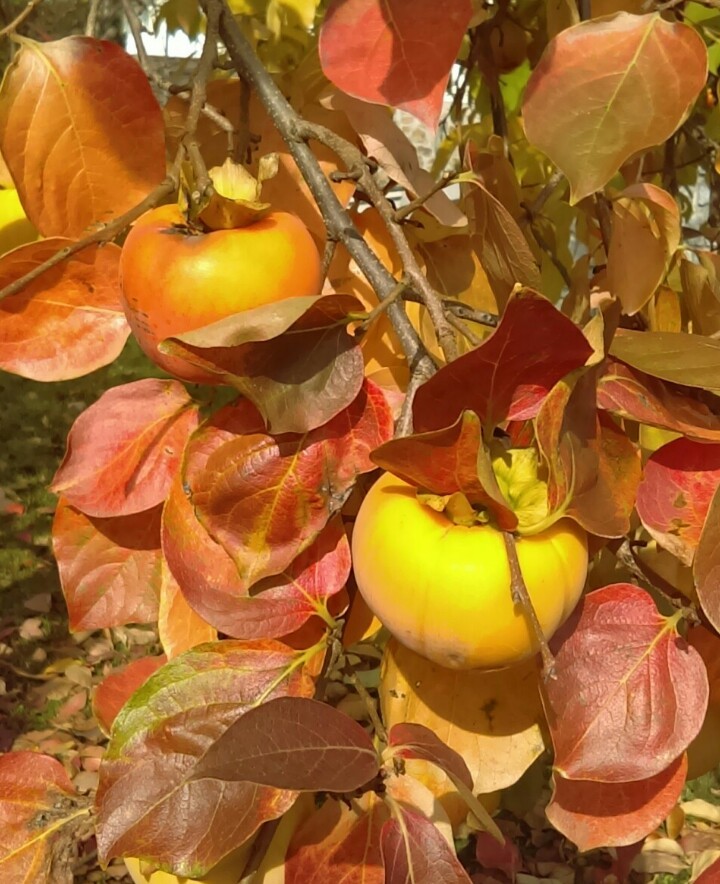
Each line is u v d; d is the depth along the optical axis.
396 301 0.38
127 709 0.37
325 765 0.32
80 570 0.43
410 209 0.43
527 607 0.31
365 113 0.48
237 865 0.40
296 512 0.37
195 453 0.38
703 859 0.71
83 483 0.41
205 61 0.45
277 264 0.35
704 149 0.78
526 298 0.30
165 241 0.36
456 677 0.39
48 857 0.42
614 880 1.21
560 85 0.41
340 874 0.38
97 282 0.42
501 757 0.39
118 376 2.54
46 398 2.45
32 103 0.42
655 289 0.52
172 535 0.39
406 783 0.38
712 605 0.35
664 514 0.39
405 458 0.31
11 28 0.43
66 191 0.43
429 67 0.38
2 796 0.43
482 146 0.69
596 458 0.36
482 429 0.34
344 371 0.36
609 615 0.39
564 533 0.34
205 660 0.38
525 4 0.74
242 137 0.47
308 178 0.42
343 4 0.38
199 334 0.32
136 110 0.43
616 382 0.40
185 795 0.36
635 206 0.52
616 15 0.41
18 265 0.40
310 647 0.39
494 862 1.21
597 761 0.37
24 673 1.55
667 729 0.37
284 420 0.35
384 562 0.33
